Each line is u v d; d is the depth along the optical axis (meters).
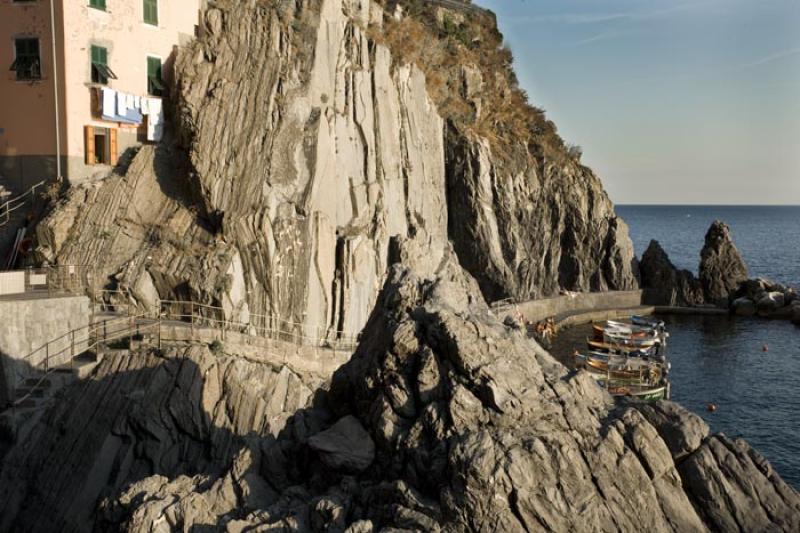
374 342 20.81
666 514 17.17
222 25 44.03
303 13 46.72
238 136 40.84
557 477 16.62
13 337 28.84
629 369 54.44
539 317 76.06
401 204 54.66
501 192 73.94
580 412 18.11
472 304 21.31
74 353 31.06
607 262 86.94
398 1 74.56
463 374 17.92
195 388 29.39
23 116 39.25
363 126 50.31
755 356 69.62
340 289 44.19
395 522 16.31
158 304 36.69
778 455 45.16
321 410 21.67
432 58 71.88
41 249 36.91
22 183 39.50
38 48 38.75
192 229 38.91
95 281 36.28
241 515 18.52
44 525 26.61
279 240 40.12
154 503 18.05
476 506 15.83
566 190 84.00
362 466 18.64
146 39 41.72
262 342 35.94
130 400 29.11
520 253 75.06
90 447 28.16
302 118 43.94
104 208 38.50
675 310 88.31
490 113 80.56
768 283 92.31
